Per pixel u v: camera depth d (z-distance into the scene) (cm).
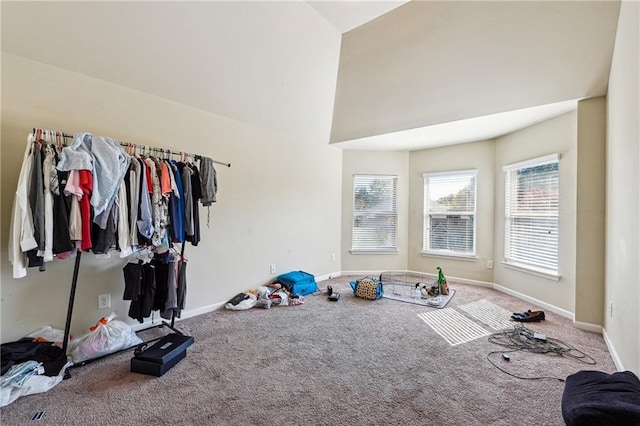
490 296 399
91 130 241
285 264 419
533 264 372
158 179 233
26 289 212
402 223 522
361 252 519
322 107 404
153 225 228
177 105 297
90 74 239
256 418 161
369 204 523
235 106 335
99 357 220
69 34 213
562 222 330
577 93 276
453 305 361
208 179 271
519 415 164
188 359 224
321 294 405
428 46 290
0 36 198
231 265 349
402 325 296
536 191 371
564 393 155
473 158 459
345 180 516
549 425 157
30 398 174
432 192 505
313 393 183
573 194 317
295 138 430
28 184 177
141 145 260
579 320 290
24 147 211
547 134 348
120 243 208
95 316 245
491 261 443
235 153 352
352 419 160
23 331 211
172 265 252
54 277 225
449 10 254
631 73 185
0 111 202
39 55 214
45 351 198
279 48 297
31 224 175
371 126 413
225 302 343
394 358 229
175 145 296
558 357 232
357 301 376
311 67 337
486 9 243
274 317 316
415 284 455
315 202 466
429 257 503
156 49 248
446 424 157
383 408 170
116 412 164
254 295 357
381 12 274
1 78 203
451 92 322
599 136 277
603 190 276
